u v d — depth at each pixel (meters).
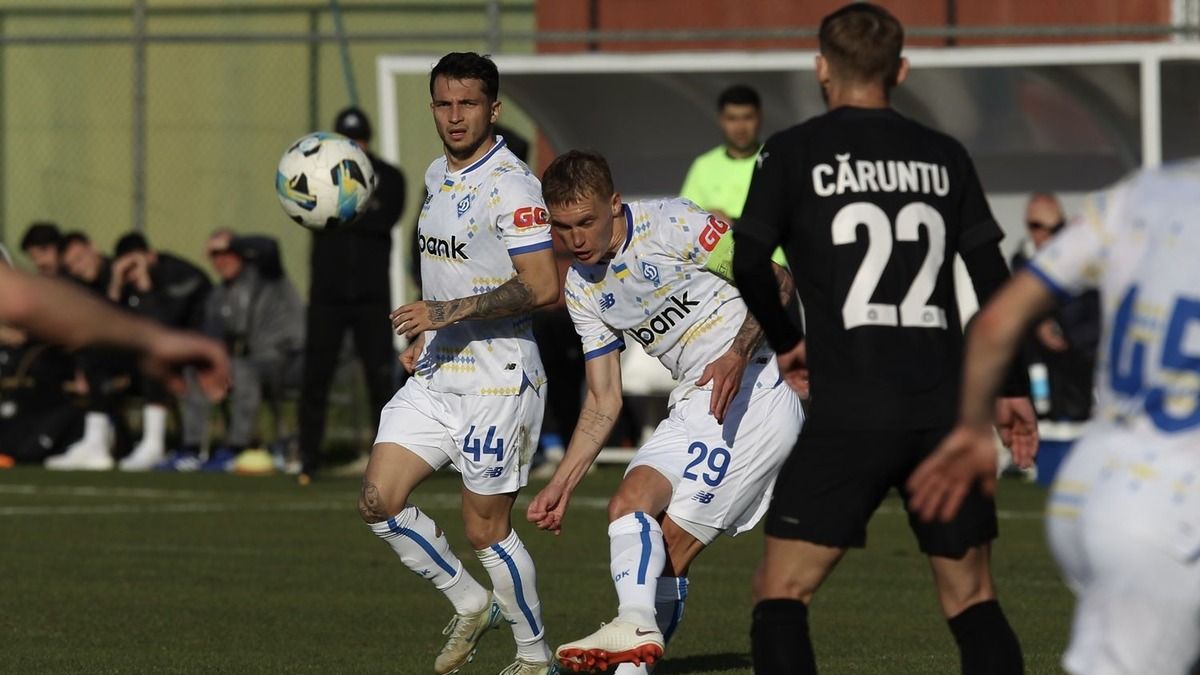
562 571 32.62
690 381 20.98
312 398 48.31
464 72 21.77
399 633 25.78
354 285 46.66
